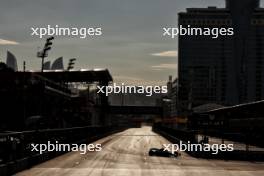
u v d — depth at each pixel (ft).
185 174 90.07
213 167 107.86
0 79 235.20
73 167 100.37
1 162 79.56
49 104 275.39
